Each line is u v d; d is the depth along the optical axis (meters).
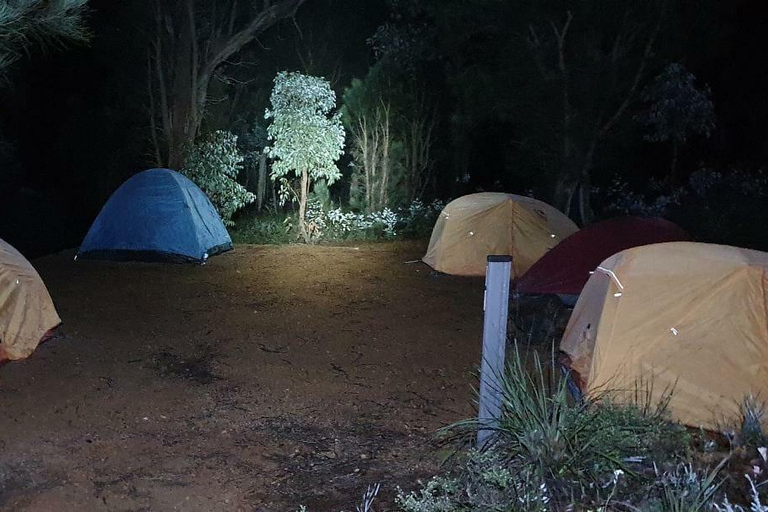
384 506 4.88
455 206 11.95
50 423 6.17
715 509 4.07
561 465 4.58
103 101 19.08
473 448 5.12
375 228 15.62
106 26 16.88
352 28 20.28
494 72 14.73
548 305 9.60
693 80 15.81
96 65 19.06
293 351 8.09
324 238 15.17
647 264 6.36
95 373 7.24
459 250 11.52
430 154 17.69
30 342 7.59
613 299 6.28
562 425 4.77
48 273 11.18
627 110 15.24
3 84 7.11
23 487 5.15
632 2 13.66
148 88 16.91
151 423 6.26
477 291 10.66
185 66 16.31
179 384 7.10
